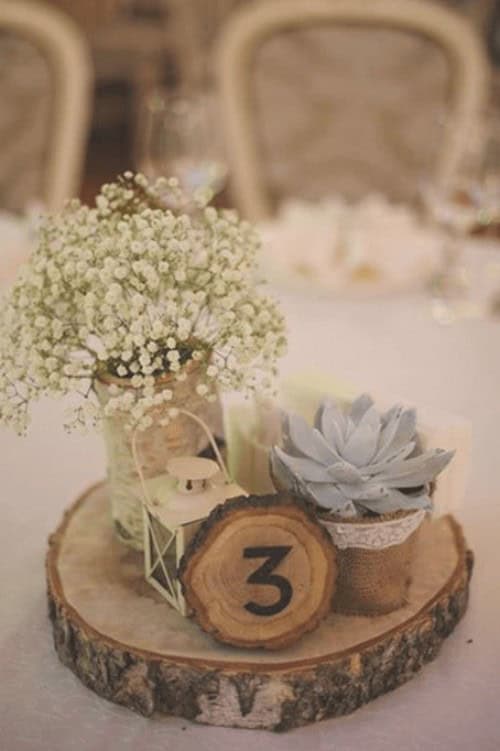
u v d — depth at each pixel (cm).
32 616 77
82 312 71
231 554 67
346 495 68
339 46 164
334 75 165
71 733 68
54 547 79
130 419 72
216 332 73
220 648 69
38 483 92
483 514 88
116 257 69
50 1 312
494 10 306
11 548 84
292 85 166
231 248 72
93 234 72
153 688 68
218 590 67
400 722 69
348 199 171
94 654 70
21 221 137
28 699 70
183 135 126
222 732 68
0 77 159
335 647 69
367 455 69
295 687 67
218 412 78
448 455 68
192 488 71
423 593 74
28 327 69
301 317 118
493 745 67
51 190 163
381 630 70
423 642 71
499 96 294
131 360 71
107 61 327
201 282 71
